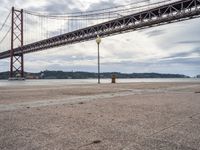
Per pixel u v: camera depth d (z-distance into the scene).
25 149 2.42
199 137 2.87
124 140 2.74
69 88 14.15
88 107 5.52
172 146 2.52
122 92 10.69
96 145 2.55
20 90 12.16
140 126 3.46
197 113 4.64
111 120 3.91
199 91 10.99
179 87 14.91
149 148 2.45
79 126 3.45
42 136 2.90
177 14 36.91
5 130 3.21
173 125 3.53
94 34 52.22
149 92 10.66
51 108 5.36
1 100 7.12
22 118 4.10
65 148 2.45
